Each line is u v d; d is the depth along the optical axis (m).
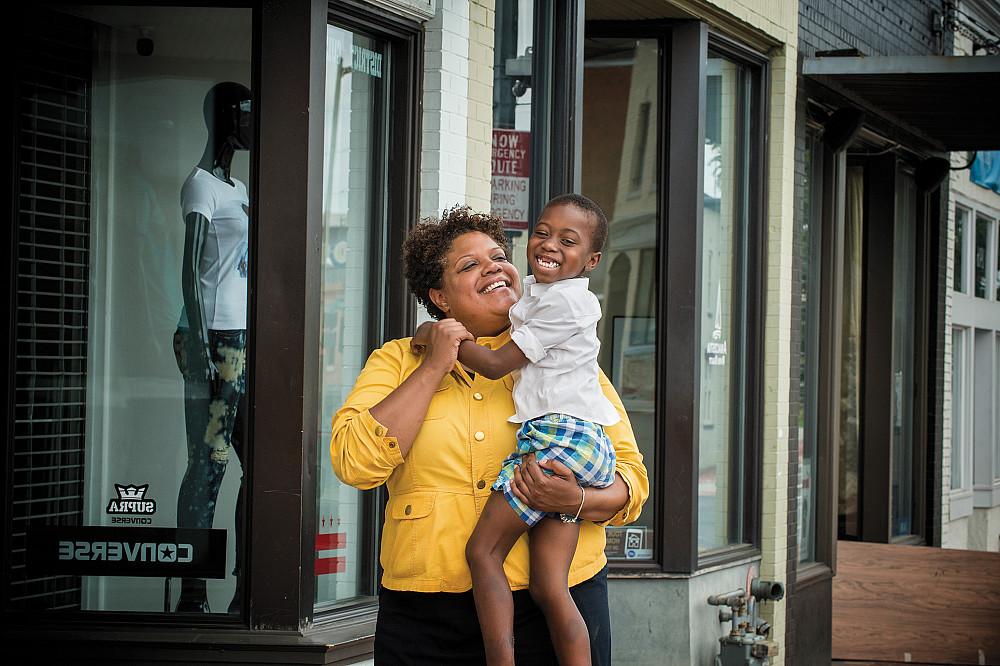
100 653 4.88
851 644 9.09
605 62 7.52
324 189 5.36
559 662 3.06
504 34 6.41
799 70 8.29
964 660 8.90
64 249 5.12
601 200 7.53
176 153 5.13
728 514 7.86
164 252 5.13
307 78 4.96
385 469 3.03
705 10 7.29
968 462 13.38
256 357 4.95
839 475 10.57
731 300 7.93
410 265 3.33
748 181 8.03
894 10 10.10
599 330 7.52
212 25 5.09
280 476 4.93
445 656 3.10
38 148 5.08
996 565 8.95
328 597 5.33
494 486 3.07
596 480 3.10
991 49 12.41
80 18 5.12
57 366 5.10
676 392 7.27
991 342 14.16
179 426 5.10
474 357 3.11
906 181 10.98
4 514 5.00
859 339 10.55
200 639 4.87
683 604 7.15
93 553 5.07
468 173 5.74
